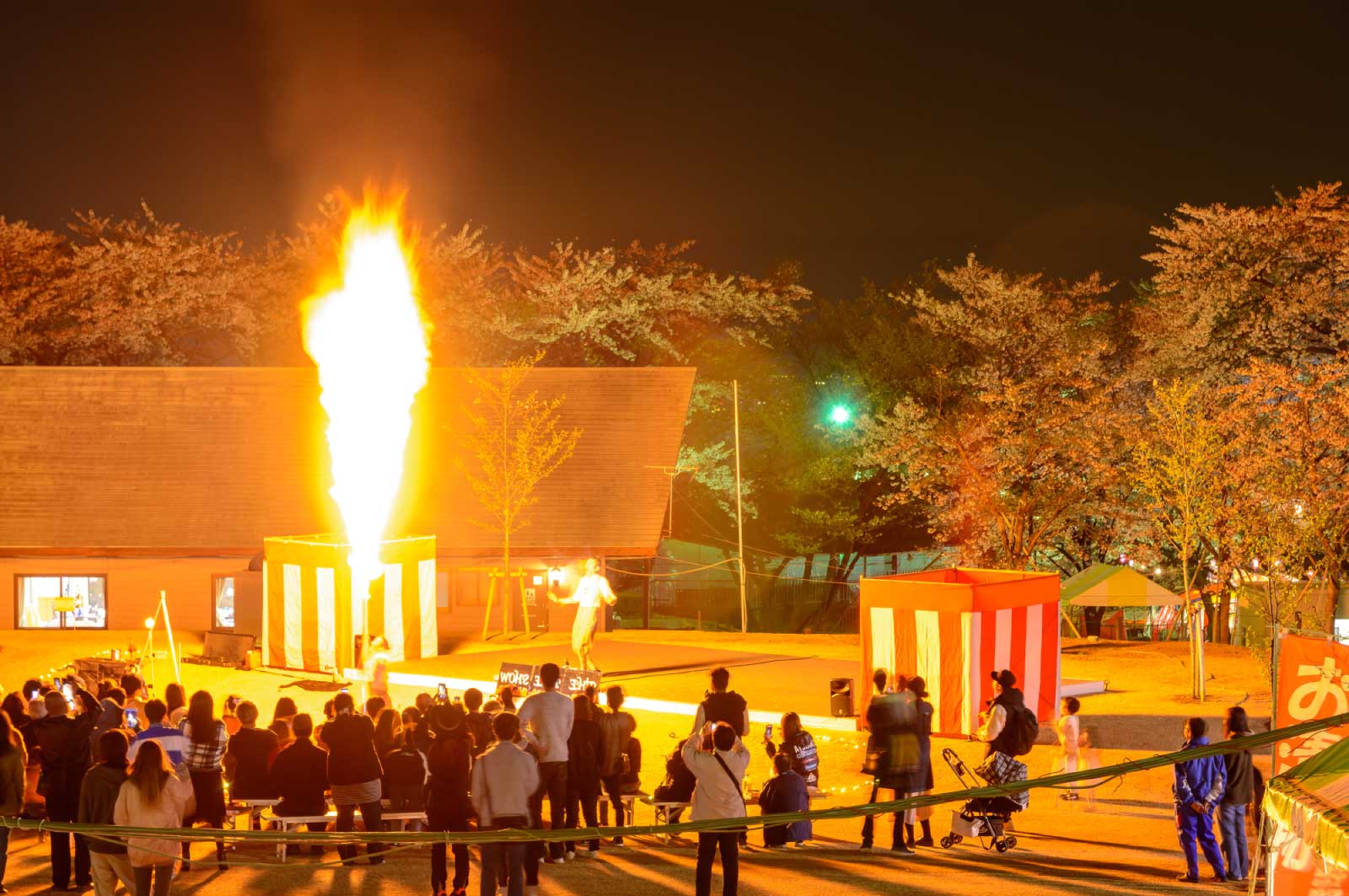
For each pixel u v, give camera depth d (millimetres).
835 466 53031
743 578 39125
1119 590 34375
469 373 41688
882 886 12258
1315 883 4695
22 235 52000
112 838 10117
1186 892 12195
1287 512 29641
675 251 56719
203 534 37312
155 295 52031
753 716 25109
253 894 11922
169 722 14523
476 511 38219
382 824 13828
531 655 32281
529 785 10734
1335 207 40344
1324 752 5312
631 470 39438
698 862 11000
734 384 41594
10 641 34594
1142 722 24125
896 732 14461
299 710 26703
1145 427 39656
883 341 52188
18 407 40562
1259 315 39750
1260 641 29578
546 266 55594
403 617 31000
